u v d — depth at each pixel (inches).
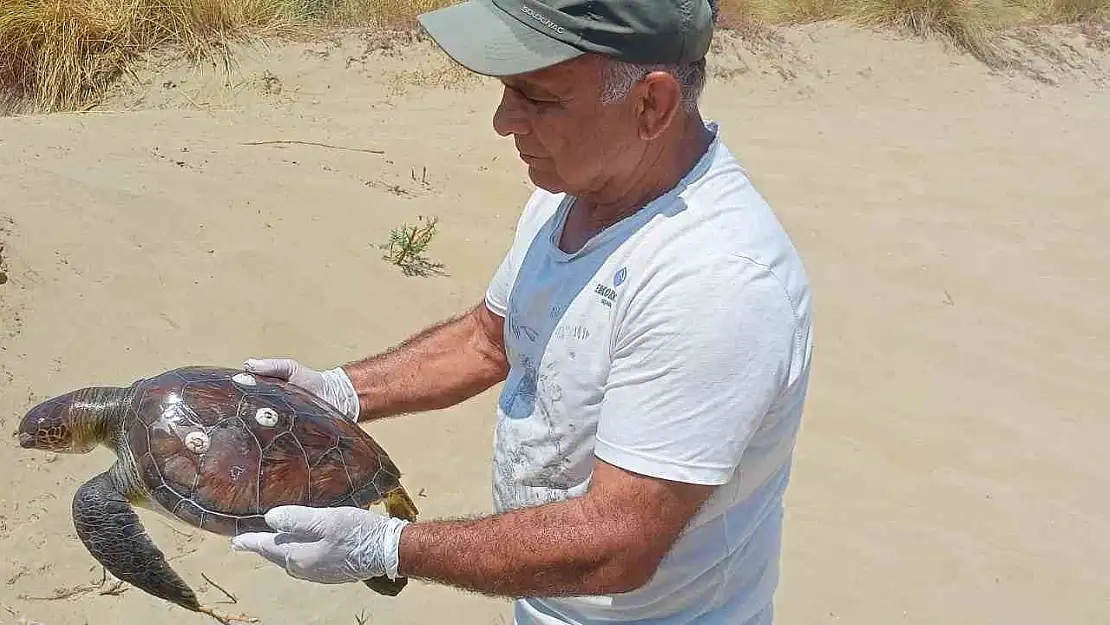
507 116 71.8
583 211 78.3
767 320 67.6
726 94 414.9
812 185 328.8
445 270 234.7
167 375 110.5
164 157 261.4
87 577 144.0
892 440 203.3
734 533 76.1
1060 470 199.3
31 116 292.7
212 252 216.5
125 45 356.5
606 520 68.4
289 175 261.7
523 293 80.1
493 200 276.1
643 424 67.7
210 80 351.3
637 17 65.3
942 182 346.3
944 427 209.6
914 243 295.0
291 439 102.6
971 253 293.1
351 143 300.4
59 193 225.3
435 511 166.4
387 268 228.1
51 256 202.1
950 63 459.5
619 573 69.1
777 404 70.9
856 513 181.5
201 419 102.7
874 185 336.2
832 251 283.6
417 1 401.4
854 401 215.0
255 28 375.9
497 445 84.0
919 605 160.7
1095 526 183.9
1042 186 351.3
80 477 161.2
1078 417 218.4
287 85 356.8
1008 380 230.4
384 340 206.1
